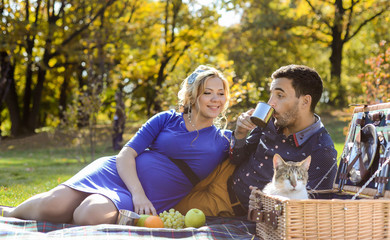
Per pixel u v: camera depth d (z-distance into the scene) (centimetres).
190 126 318
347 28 2220
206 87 310
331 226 221
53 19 2050
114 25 1955
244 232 276
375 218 230
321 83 291
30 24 1862
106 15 2098
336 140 1183
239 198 325
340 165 296
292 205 217
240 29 2053
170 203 316
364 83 808
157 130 322
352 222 225
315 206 220
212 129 325
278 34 2033
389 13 2130
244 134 309
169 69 2400
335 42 2214
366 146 271
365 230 228
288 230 217
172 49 2241
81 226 245
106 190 285
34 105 2214
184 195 324
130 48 2105
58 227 263
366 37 2236
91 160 1062
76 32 1983
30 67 2083
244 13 2114
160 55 2259
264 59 1878
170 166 309
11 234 232
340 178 287
